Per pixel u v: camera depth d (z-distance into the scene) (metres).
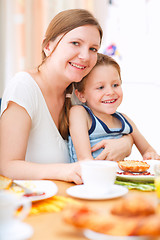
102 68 1.37
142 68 2.95
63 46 1.15
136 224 0.47
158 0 2.84
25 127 1.09
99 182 0.75
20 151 1.06
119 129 1.41
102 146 1.29
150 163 1.14
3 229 0.48
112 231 0.48
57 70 1.19
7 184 0.76
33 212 0.63
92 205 0.69
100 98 1.37
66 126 1.31
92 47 1.18
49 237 0.51
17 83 1.15
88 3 2.88
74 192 0.76
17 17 2.90
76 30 1.14
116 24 2.91
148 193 0.81
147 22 2.88
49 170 0.97
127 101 3.01
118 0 2.88
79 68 1.18
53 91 1.26
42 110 1.20
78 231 0.53
